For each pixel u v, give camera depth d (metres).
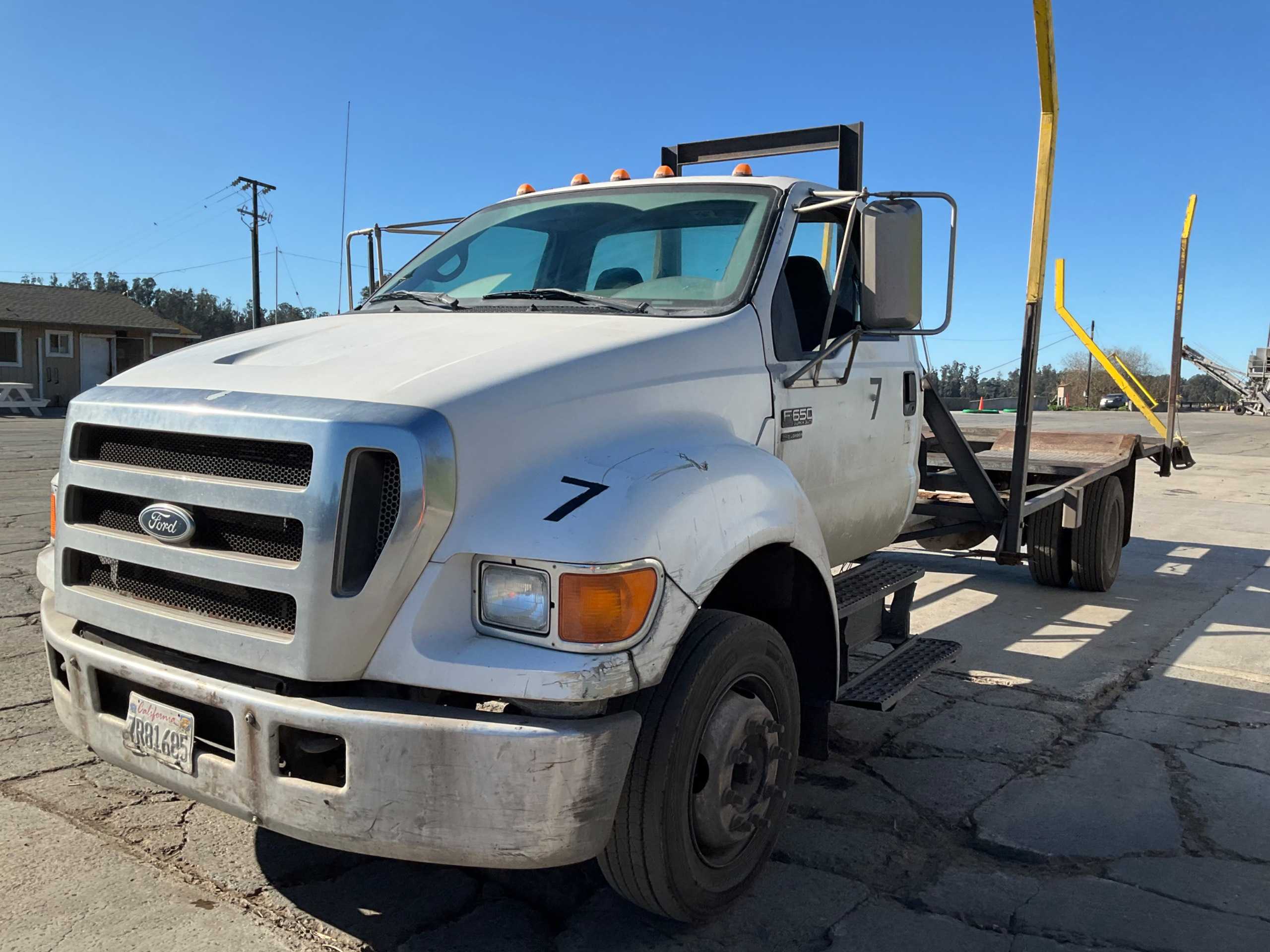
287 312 42.78
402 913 2.83
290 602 2.32
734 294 3.42
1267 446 24.95
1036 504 5.91
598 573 2.28
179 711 2.50
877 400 4.11
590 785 2.29
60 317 37.78
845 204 3.48
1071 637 6.21
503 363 2.64
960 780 3.90
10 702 4.39
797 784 3.84
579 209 4.01
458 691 2.24
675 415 2.94
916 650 4.21
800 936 2.77
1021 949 2.71
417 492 2.26
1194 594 7.55
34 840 3.17
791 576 3.09
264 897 2.88
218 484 2.41
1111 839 3.39
